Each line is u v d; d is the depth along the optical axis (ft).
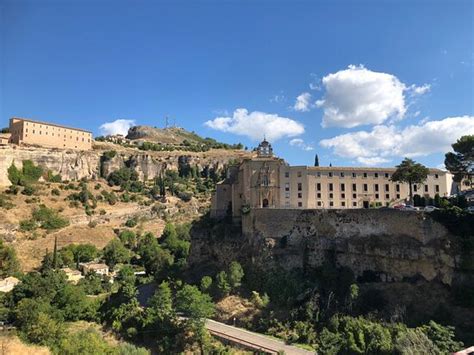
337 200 383.24
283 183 379.76
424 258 267.39
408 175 362.94
